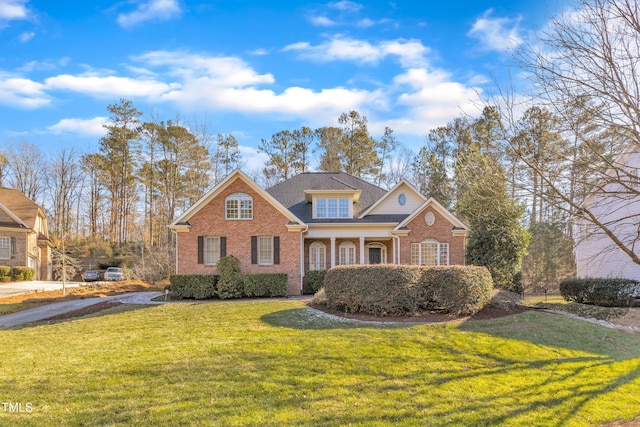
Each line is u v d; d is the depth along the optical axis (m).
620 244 7.12
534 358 10.09
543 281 35.59
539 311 15.94
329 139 51.31
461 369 9.12
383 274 14.55
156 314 16.19
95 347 10.93
